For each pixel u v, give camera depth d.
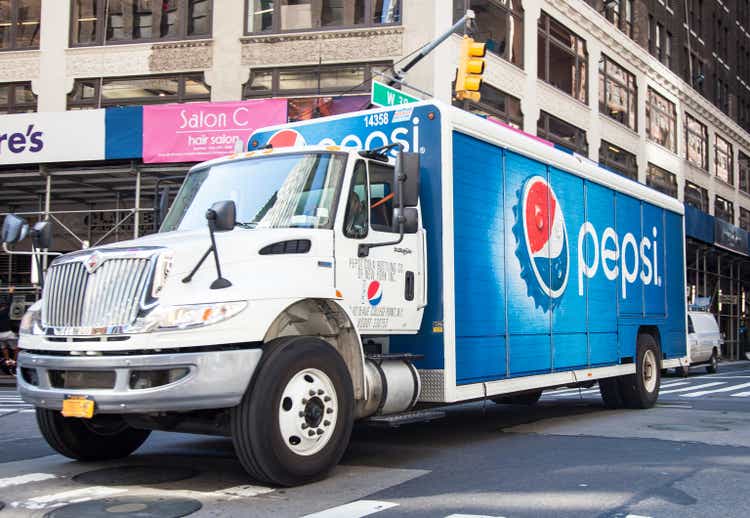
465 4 22.77
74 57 22.89
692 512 5.43
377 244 7.09
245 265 6.15
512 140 9.14
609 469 6.98
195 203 7.41
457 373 7.84
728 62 47.53
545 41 27.53
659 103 37.16
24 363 6.31
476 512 5.40
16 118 18.72
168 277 5.91
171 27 22.77
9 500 5.82
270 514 5.36
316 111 20.06
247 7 22.36
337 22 22.02
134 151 18.34
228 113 18.34
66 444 7.18
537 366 9.36
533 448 8.29
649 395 12.42
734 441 8.73
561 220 10.20
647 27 35.88
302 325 6.91
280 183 7.11
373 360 7.23
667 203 13.77
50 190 19.20
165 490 6.13
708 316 26.16
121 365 5.78
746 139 48.78
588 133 29.84
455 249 7.97
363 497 5.89
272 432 5.99
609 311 11.36
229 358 5.88
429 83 21.16
